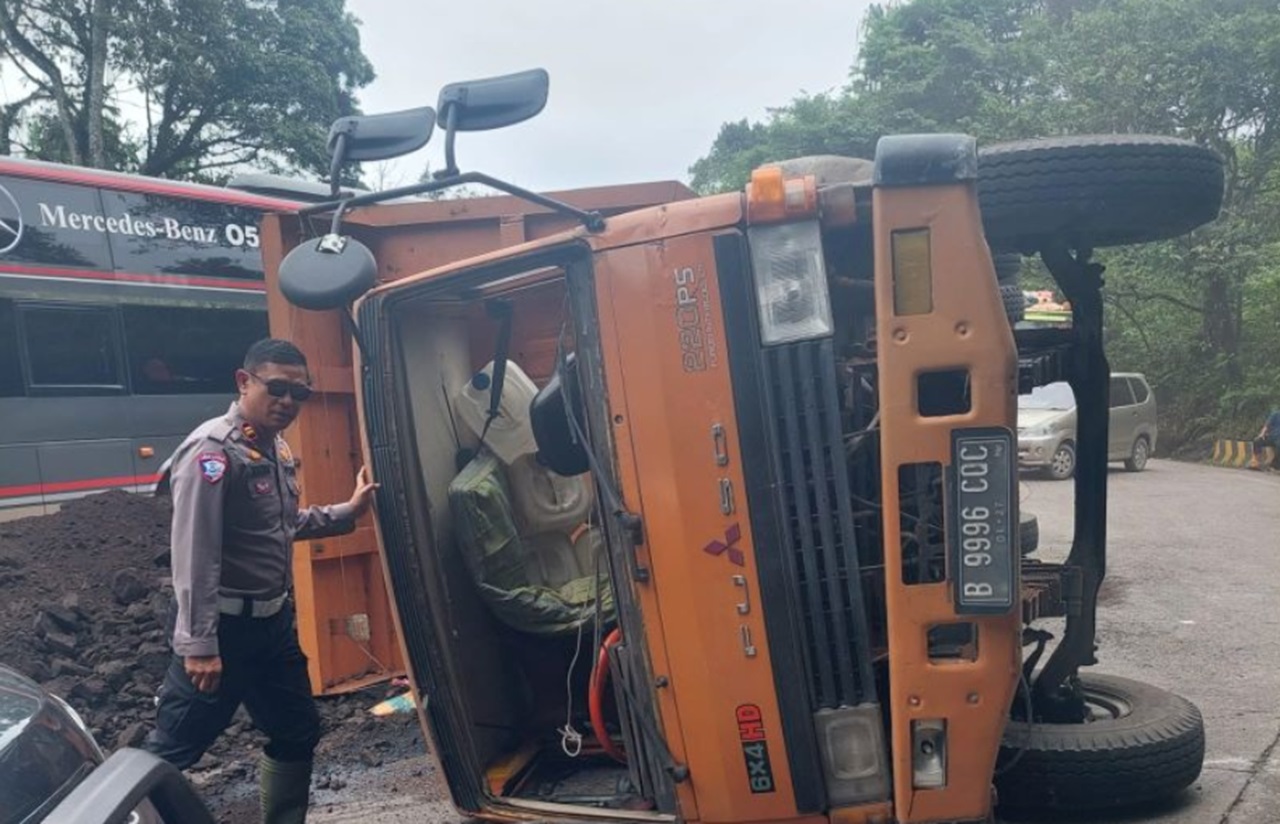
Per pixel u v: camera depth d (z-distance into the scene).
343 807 4.80
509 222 6.00
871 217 3.11
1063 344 4.39
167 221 11.48
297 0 24.34
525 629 4.20
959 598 3.03
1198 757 4.06
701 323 3.18
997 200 3.63
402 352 3.84
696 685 3.27
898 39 33.41
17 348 10.16
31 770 2.62
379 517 3.69
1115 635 7.04
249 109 23.75
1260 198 23.22
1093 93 24.39
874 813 3.25
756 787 3.29
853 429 3.27
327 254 3.13
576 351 3.34
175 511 3.52
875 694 3.22
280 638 3.85
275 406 3.68
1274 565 9.37
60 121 22.47
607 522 3.33
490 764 4.16
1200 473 19.33
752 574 3.19
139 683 6.11
